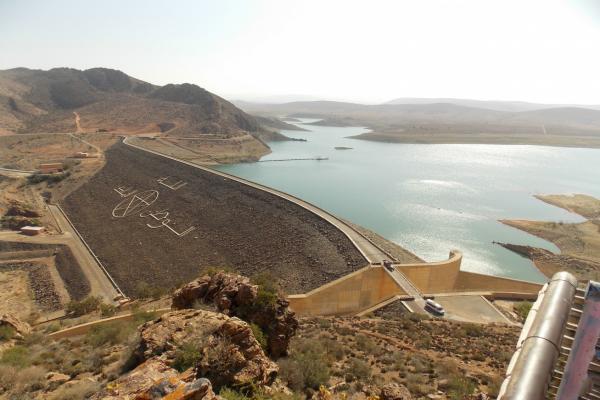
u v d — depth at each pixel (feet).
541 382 17.17
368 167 567.59
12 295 192.44
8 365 61.46
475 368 69.87
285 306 64.54
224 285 66.69
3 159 445.78
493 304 137.49
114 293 193.67
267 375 46.55
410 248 255.50
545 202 380.78
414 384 58.03
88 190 348.79
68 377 56.59
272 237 197.77
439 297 136.77
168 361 42.32
